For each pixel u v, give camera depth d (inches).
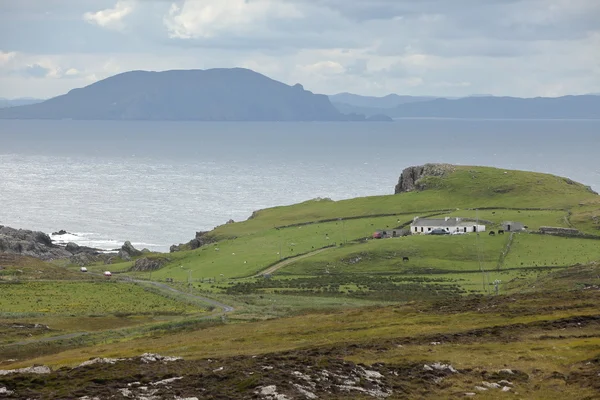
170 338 5265.8
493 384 3169.3
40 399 2696.9
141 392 2778.1
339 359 3361.2
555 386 3152.1
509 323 4667.8
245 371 3068.4
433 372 3319.4
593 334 4222.4
